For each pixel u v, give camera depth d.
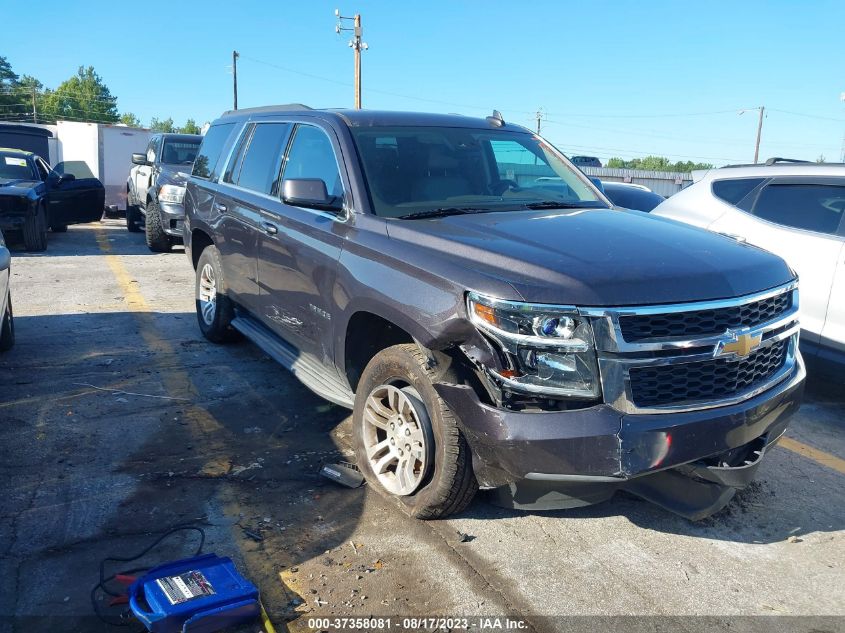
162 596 2.74
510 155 4.91
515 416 3.02
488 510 3.77
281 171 5.15
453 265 3.32
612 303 2.96
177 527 3.50
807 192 5.99
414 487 3.54
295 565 3.23
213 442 4.50
